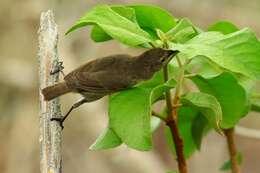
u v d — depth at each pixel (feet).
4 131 17.67
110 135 13.44
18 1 18.42
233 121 13.58
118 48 18.06
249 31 13.33
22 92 18.25
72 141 17.66
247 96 13.65
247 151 20.17
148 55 13.50
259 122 19.43
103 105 18.16
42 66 13.67
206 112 13.43
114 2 18.81
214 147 17.97
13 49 18.44
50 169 13.51
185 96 13.43
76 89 13.60
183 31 13.44
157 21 13.56
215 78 13.53
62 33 17.99
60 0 18.43
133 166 17.07
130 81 13.51
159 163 17.58
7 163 17.29
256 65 13.30
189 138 13.84
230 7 19.79
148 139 13.29
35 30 18.51
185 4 19.84
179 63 13.53
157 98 13.43
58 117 13.62
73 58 17.78
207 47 13.29
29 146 17.47
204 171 17.83
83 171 17.46
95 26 13.53
